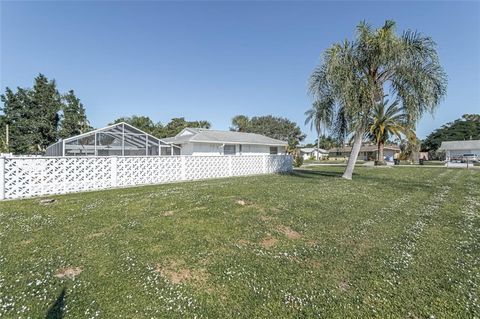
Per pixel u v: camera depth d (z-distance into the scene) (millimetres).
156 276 3715
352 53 13852
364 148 59531
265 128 60500
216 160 15625
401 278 3773
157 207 7129
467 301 3219
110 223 5781
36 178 9375
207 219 6109
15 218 6090
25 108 33219
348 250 4711
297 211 7016
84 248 4512
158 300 3197
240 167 17094
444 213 7371
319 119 16016
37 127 32531
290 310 3057
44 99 33719
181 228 5512
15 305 3023
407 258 4406
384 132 34906
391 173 20156
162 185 11750
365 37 13523
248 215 6488
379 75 14312
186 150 25125
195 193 9117
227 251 4543
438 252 4680
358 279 3740
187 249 4555
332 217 6629
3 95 32438
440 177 17484
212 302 3191
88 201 7918
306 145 88625
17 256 4168
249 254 4449
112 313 2939
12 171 8875
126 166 11734
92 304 3080
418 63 13234
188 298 3246
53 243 4691
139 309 3020
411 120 14055
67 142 16047
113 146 17766
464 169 25797
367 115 14422
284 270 3963
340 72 13375
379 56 13414
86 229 5391
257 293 3379
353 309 3072
